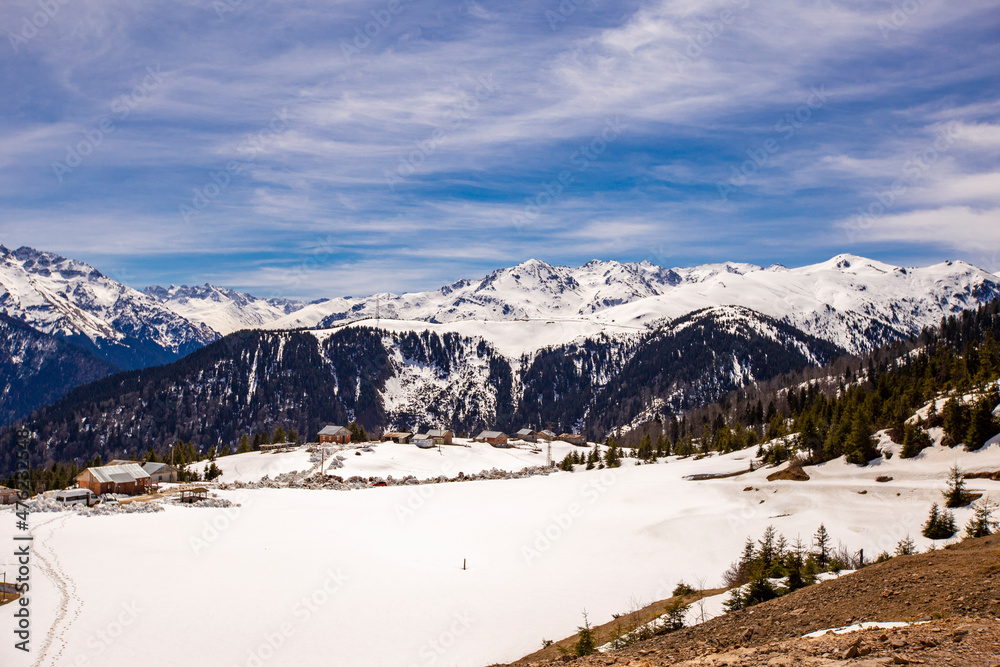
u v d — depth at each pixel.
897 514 65.44
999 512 58.75
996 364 104.81
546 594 55.84
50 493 100.56
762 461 103.56
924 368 132.00
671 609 41.44
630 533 73.81
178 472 137.50
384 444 183.50
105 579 58.19
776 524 69.25
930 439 84.06
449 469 158.50
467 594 56.22
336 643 46.00
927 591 27.59
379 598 55.12
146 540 72.44
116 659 43.16
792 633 27.22
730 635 29.58
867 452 87.88
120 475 107.69
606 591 55.88
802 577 40.38
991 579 26.94
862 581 32.31
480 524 84.56
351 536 78.19
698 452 154.38
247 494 110.44
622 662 27.88
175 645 45.47
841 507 71.19
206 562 64.56
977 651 18.08
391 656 43.91
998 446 73.62
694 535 69.31
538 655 40.91
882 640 20.42
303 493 113.00
